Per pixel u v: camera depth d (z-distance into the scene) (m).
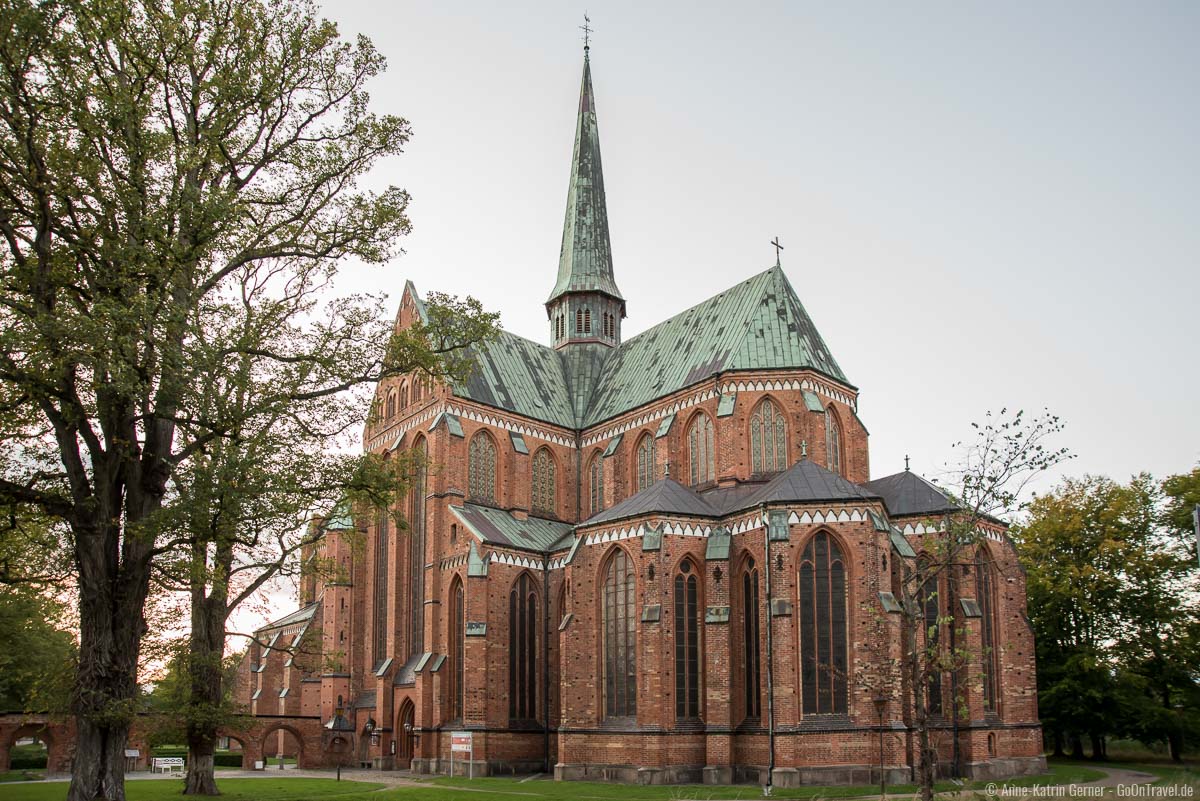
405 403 83.44
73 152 34.50
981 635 59.34
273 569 45.28
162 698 52.12
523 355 89.94
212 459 37.19
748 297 77.75
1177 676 72.75
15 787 55.25
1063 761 72.38
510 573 71.94
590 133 100.88
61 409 35.56
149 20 36.84
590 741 62.22
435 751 70.25
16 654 71.06
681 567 61.22
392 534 80.44
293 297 43.44
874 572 55.72
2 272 34.12
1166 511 76.06
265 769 79.06
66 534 37.88
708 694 58.31
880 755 51.34
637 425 80.31
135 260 34.19
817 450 69.00
